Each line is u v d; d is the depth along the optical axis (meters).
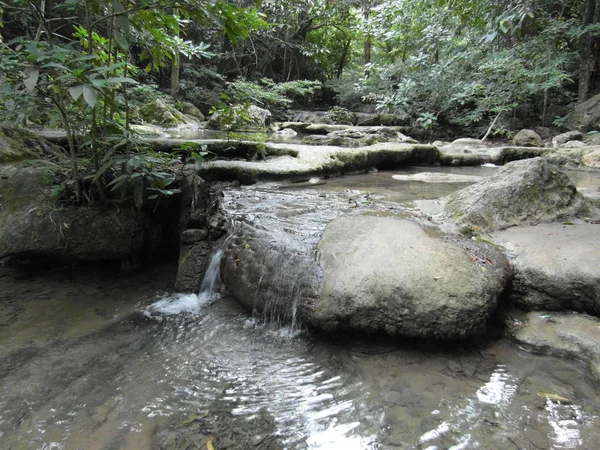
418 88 13.09
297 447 1.67
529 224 3.18
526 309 2.57
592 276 2.38
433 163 7.98
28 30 9.18
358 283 2.39
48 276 3.38
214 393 2.01
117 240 3.42
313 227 3.26
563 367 2.12
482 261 2.61
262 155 6.30
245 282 2.88
